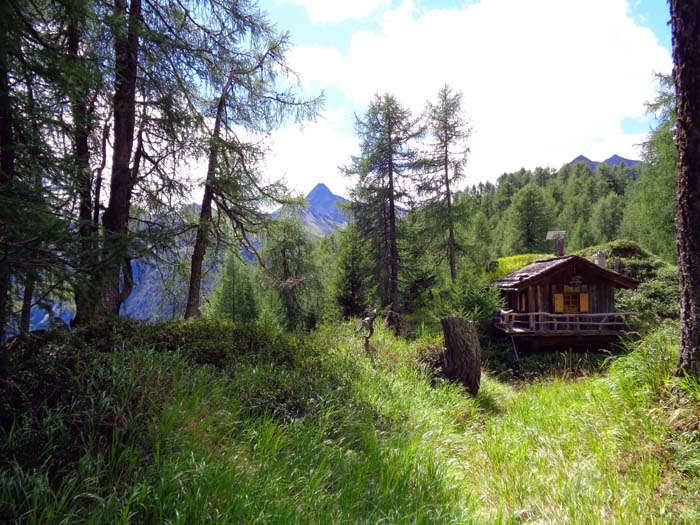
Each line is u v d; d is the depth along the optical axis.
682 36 5.30
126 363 5.07
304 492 3.73
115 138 9.47
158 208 11.20
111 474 3.23
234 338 8.09
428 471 4.48
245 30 11.12
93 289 3.77
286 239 15.18
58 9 5.29
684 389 5.06
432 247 27.25
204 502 3.08
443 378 9.62
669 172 26.09
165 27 10.13
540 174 129.25
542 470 4.79
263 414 5.16
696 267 5.15
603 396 5.96
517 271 20.59
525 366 14.73
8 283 3.13
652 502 3.91
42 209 3.37
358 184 25.23
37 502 2.80
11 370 3.62
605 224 68.94
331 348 9.62
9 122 4.15
